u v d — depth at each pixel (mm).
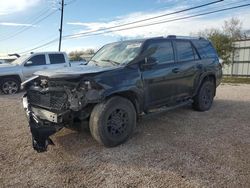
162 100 4832
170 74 4891
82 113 3801
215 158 3484
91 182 2965
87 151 3830
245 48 19766
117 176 3078
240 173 3061
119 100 3953
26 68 10727
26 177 3105
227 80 17062
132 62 4230
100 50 5559
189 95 5625
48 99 3902
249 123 5168
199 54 5945
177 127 4926
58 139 4324
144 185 2863
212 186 2803
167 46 5047
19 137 4527
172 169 3203
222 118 5566
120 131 4016
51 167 3354
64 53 11781
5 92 10445
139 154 3680
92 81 3621
